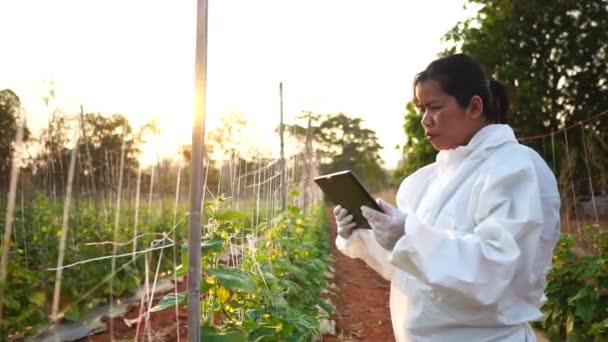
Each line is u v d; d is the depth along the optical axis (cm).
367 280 1159
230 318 338
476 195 204
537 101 2127
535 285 207
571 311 607
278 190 862
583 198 1688
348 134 6494
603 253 657
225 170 734
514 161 199
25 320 554
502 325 204
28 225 686
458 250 187
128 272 741
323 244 1153
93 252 689
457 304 204
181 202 1092
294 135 1285
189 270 204
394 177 3219
